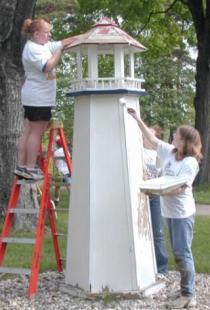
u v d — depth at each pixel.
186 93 39.12
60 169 10.77
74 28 24.69
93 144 6.93
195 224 12.55
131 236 6.87
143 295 6.86
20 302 6.88
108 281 6.89
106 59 16.67
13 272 7.32
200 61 22.28
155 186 6.22
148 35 25.72
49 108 7.21
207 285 7.62
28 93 7.14
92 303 6.75
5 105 11.28
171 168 6.61
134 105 7.10
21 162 7.46
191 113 40.28
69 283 7.24
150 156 7.60
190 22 26.20
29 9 11.05
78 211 7.09
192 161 6.53
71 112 30.56
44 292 7.25
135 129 7.09
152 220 7.86
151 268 7.25
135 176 6.99
